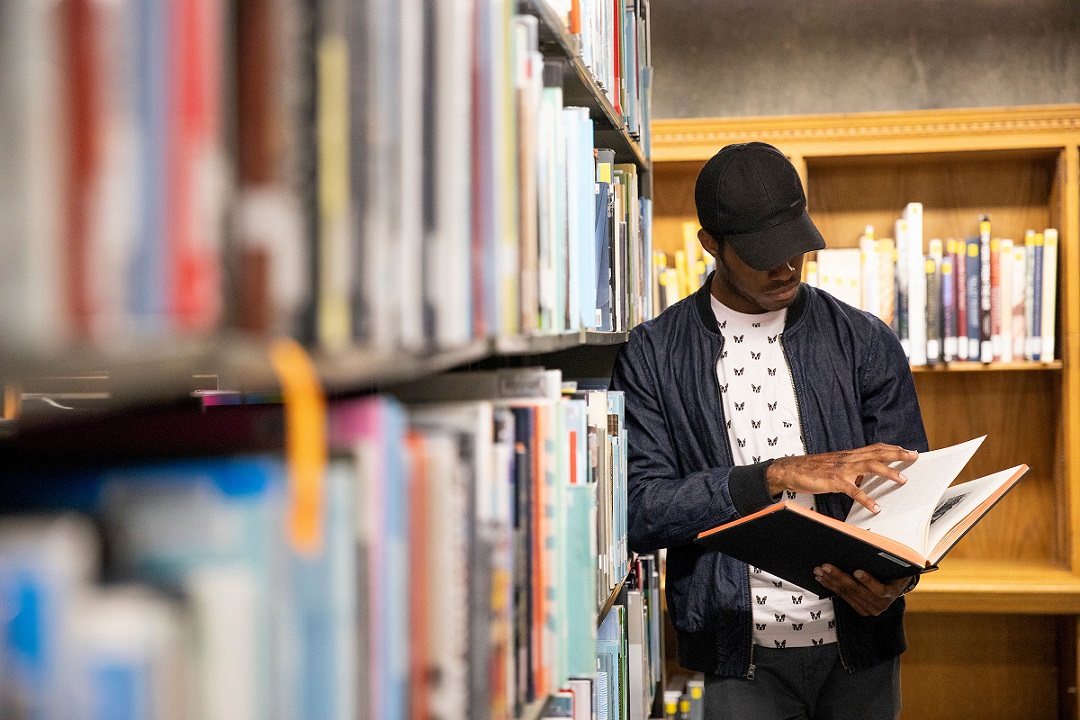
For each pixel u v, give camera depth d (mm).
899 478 1600
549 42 1222
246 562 404
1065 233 3033
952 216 3324
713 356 1937
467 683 717
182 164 359
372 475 516
